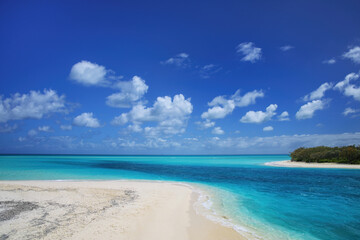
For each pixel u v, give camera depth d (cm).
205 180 2803
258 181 2722
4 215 1129
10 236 877
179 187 2166
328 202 1653
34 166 4744
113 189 1917
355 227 1128
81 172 3569
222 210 1379
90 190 1827
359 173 3619
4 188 1814
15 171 3559
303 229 1093
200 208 1398
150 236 925
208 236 952
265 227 1106
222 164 6481
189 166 5603
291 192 2016
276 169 4450
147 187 2095
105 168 4562
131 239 887
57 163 6053
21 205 1318
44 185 2045
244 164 6369
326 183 2580
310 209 1455
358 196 1864
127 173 3584
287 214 1334
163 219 1145
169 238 912
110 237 895
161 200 1556
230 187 2256
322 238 989
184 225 1074
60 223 1034
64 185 2069
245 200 1675
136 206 1368
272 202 1630
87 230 959
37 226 990
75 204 1373
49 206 1311
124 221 1088
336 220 1238
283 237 987
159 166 5572
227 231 1023
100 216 1152
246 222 1170
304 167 4856
